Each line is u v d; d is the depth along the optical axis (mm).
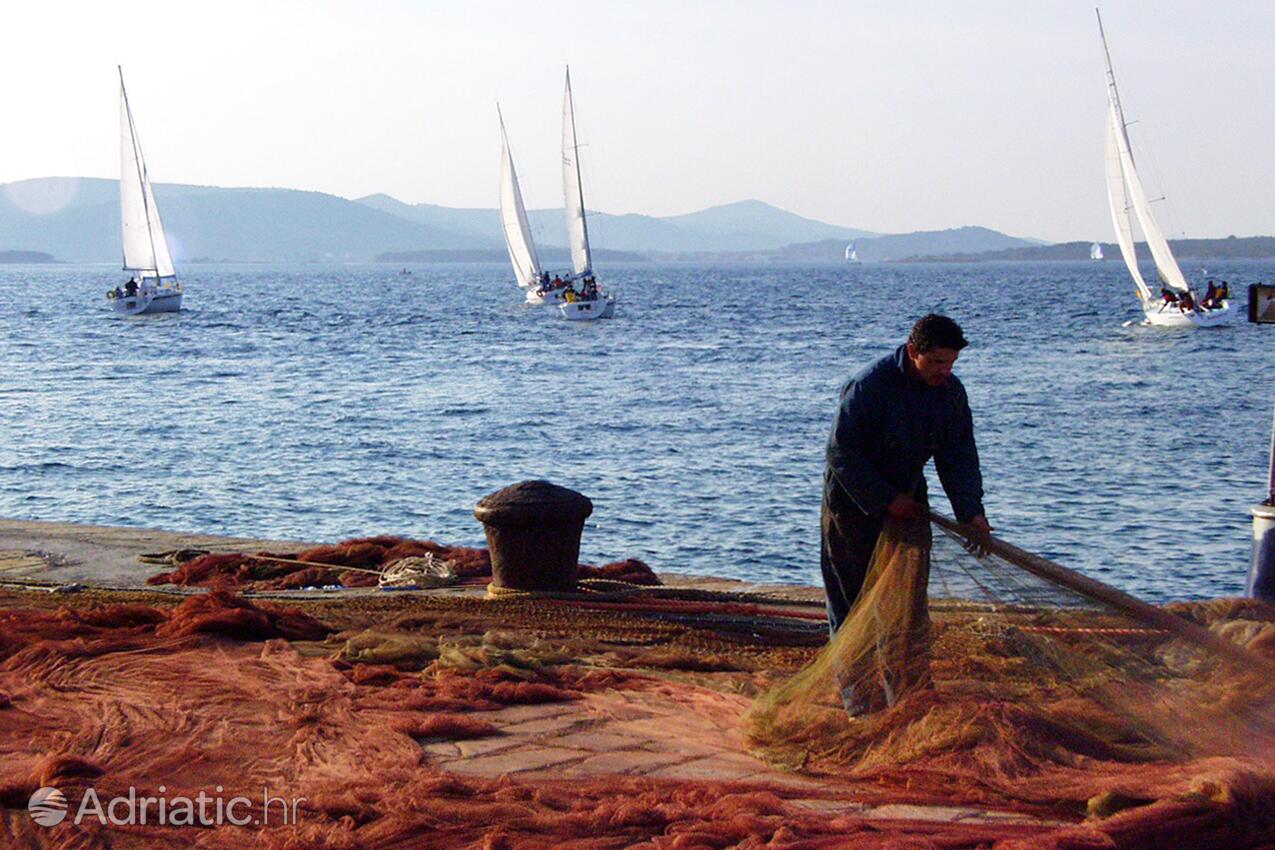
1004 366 57125
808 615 11180
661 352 68250
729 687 8398
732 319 101938
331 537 24125
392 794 6004
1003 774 6336
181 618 9523
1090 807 5953
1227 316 83312
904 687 7082
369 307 126750
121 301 109250
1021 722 6711
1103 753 6742
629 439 36000
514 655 8734
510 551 11648
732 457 32625
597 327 91812
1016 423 38312
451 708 7578
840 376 53844
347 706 7520
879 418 7199
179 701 7602
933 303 130500
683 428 38062
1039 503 26547
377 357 65750
